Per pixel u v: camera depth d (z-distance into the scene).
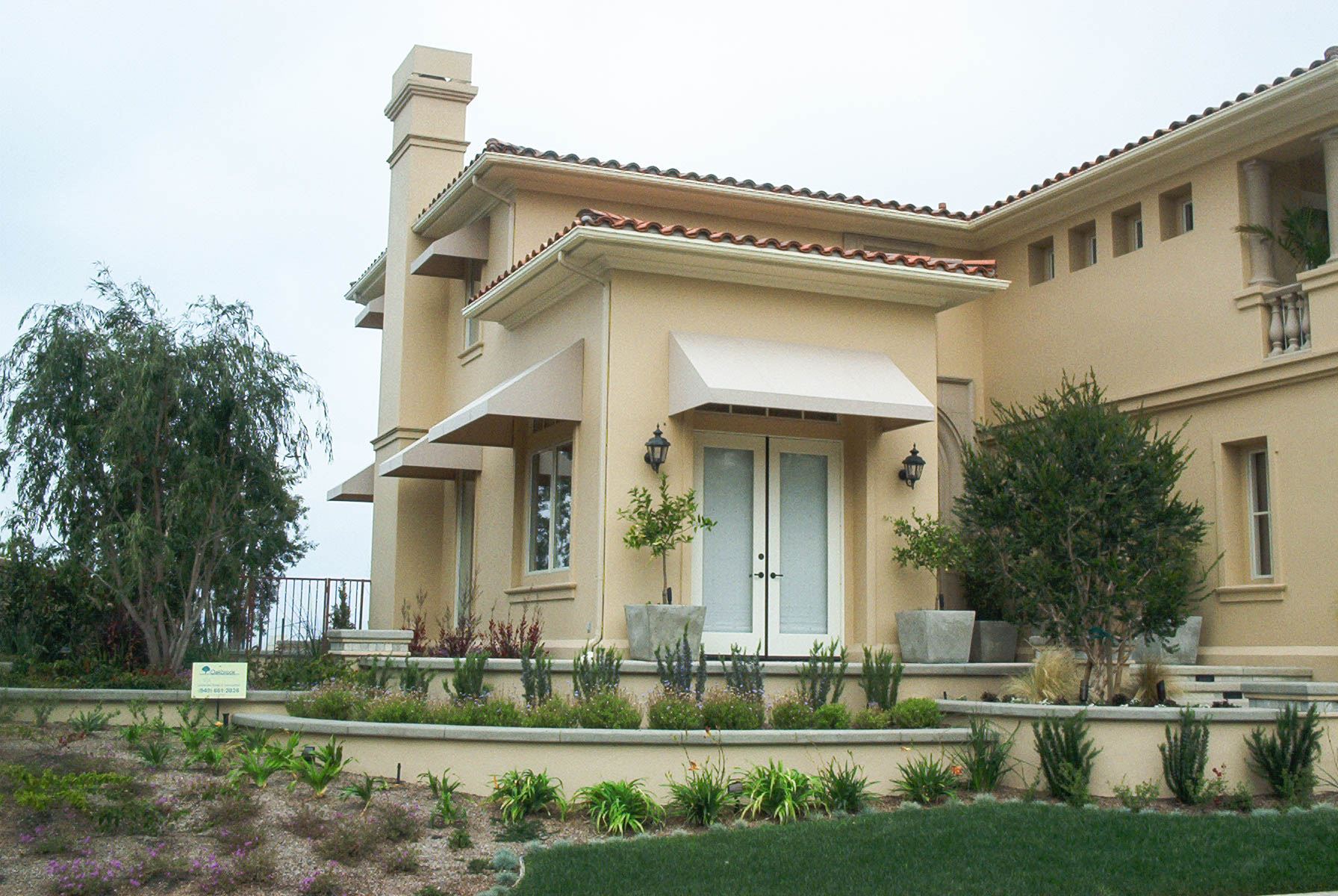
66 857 11.20
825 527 20.88
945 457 26.66
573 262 19.48
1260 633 20.55
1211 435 21.95
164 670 19.12
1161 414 23.03
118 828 12.03
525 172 23.95
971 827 13.05
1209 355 22.06
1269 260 21.47
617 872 11.49
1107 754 15.15
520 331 23.14
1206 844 12.41
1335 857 11.93
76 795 12.20
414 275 28.03
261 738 14.87
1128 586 16.75
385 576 28.14
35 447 19.53
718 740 14.77
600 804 13.67
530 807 13.81
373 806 13.39
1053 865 11.76
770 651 20.17
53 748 14.62
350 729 14.86
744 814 14.02
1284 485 20.50
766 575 20.36
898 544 20.69
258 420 20.33
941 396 26.84
